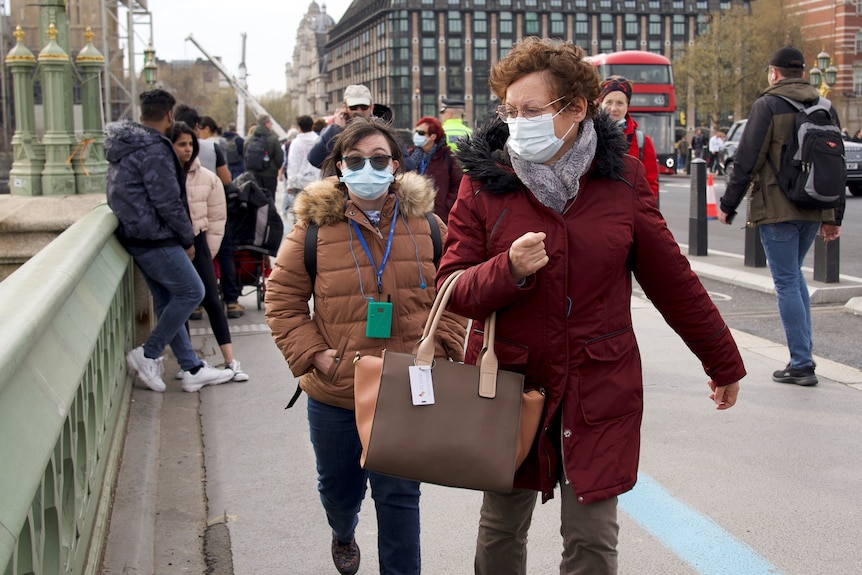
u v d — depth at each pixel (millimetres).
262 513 4270
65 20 8016
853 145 22703
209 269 6539
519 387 2555
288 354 3271
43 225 6582
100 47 27812
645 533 3912
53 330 2996
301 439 5305
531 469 2684
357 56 141750
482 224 2680
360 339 3225
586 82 2555
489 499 2854
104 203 6336
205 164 8859
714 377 2828
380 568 3238
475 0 123125
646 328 7750
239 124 36094
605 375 2625
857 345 7047
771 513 4078
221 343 6566
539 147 2498
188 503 4402
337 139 3268
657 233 2668
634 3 124750
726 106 64000
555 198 2576
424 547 3887
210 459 5000
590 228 2596
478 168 2658
